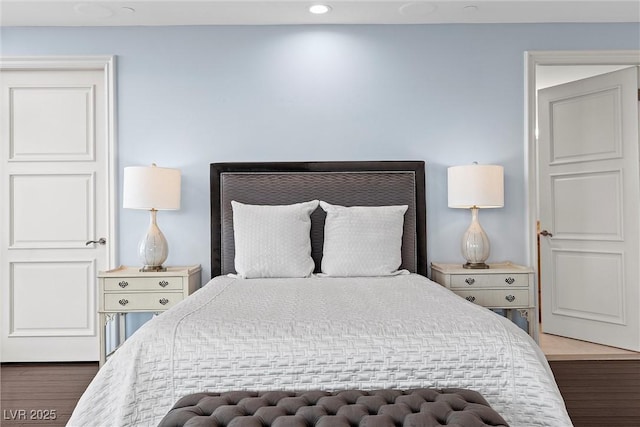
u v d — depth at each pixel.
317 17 3.53
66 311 3.69
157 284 3.21
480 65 3.69
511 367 1.64
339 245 3.23
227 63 3.67
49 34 3.62
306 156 3.68
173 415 1.36
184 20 3.55
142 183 3.26
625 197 3.84
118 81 3.64
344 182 3.60
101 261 3.71
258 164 3.61
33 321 3.68
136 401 1.61
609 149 3.94
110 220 3.62
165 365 1.64
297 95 3.68
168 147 3.65
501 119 3.69
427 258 3.66
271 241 3.19
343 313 1.92
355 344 1.66
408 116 3.69
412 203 3.62
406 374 1.63
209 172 3.65
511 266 3.50
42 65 3.62
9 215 3.69
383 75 3.69
